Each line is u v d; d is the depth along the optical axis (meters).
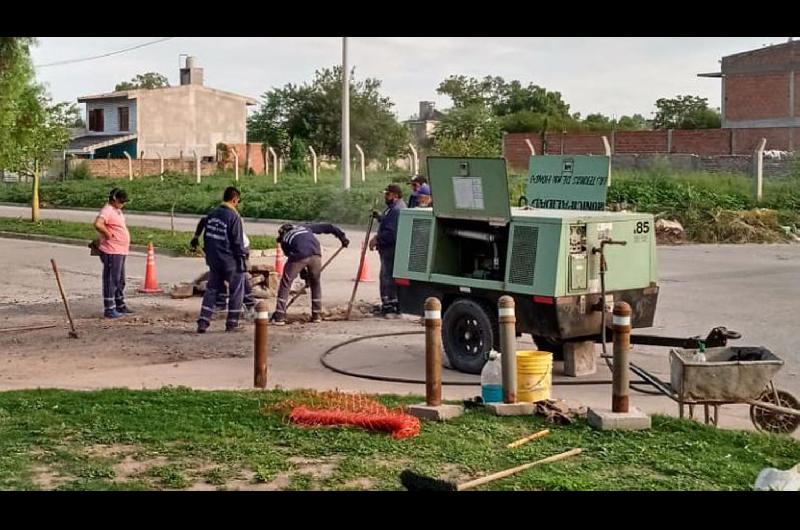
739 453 7.66
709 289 18.06
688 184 31.56
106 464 7.45
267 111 69.19
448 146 44.28
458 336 11.62
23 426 8.52
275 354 12.60
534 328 10.98
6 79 23.16
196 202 42.31
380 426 8.24
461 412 8.84
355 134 66.19
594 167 12.06
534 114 66.06
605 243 10.89
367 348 12.91
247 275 15.36
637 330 13.98
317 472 7.23
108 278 15.55
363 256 15.52
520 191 30.59
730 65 56.25
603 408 8.76
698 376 8.28
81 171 58.62
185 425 8.48
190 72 71.75
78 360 12.26
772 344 12.92
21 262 23.69
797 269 21.19
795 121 54.06
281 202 37.97
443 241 12.05
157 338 13.75
